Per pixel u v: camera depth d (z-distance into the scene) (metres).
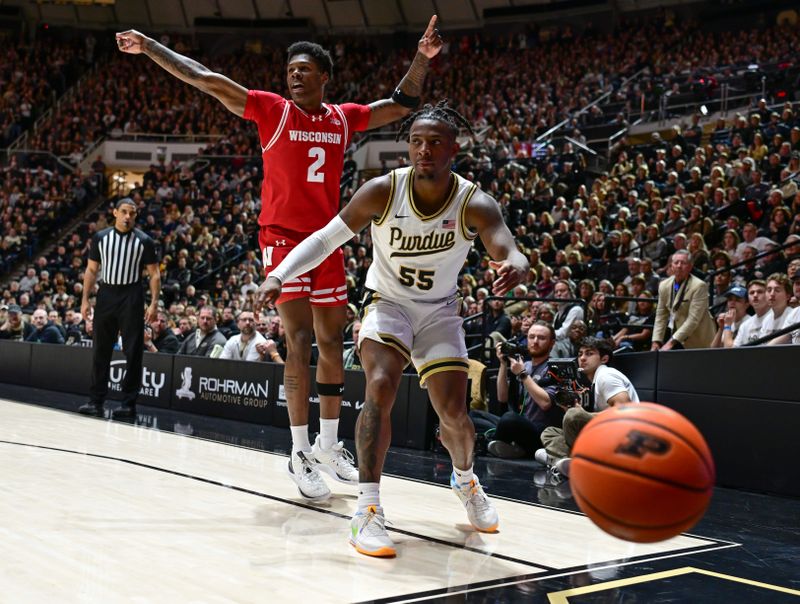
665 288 6.14
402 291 2.80
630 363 5.31
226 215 15.78
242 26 23.11
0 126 20.95
